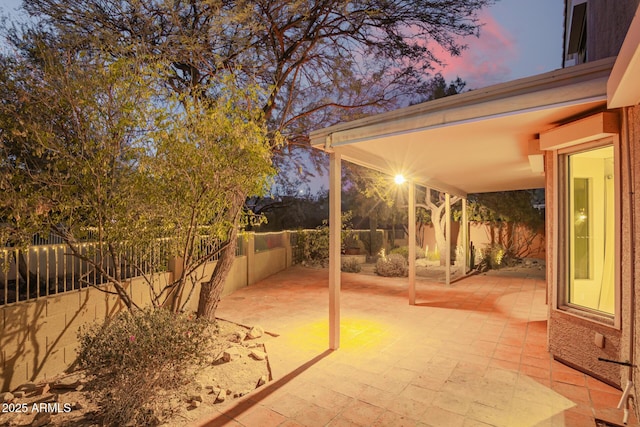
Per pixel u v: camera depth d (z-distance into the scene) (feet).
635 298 10.51
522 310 22.97
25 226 11.27
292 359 14.61
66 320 13.99
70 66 11.80
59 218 11.89
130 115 12.11
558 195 14.03
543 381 12.40
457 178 27.30
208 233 16.12
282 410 10.55
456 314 21.97
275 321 20.48
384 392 11.66
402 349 15.71
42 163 12.01
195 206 13.78
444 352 15.34
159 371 10.21
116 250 13.75
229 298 26.86
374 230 60.59
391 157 18.90
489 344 16.33
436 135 13.82
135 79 12.20
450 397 11.31
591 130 11.48
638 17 6.70
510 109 10.88
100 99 11.97
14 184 10.99
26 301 12.73
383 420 10.00
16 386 12.30
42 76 11.39
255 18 20.95
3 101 11.00
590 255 14.10
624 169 11.13
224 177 13.76
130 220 13.05
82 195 12.17
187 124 13.20
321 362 14.25
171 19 19.74
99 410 10.68
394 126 13.33
